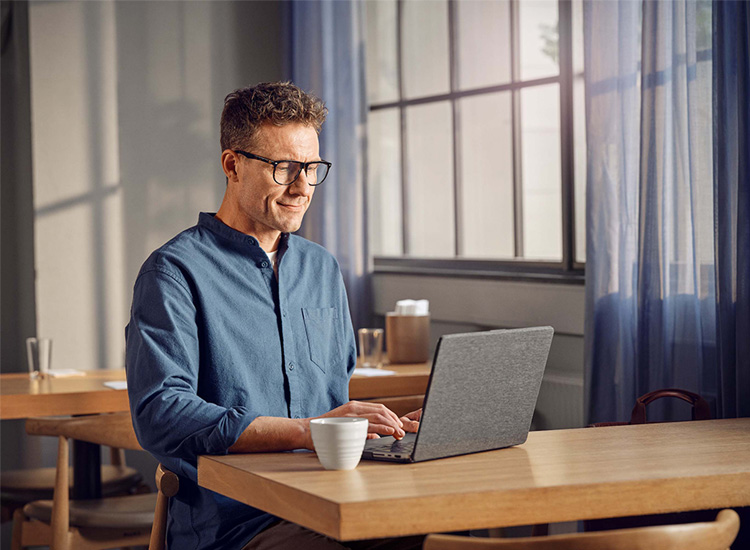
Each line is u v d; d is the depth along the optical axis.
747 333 2.00
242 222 1.70
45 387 2.54
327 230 3.66
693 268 2.22
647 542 0.95
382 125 3.83
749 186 2.02
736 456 1.33
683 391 1.99
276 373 1.64
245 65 4.07
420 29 3.63
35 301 3.57
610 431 1.59
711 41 2.17
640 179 2.29
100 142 3.74
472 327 3.25
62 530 2.09
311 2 3.74
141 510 2.21
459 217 3.50
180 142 3.92
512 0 3.29
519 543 0.94
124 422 2.12
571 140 2.93
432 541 0.96
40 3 3.63
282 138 1.61
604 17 2.46
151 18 3.86
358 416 1.44
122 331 3.78
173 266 1.58
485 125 3.49
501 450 1.39
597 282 2.45
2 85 3.56
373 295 3.66
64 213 3.67
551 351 2.91
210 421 1.39
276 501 1.14
